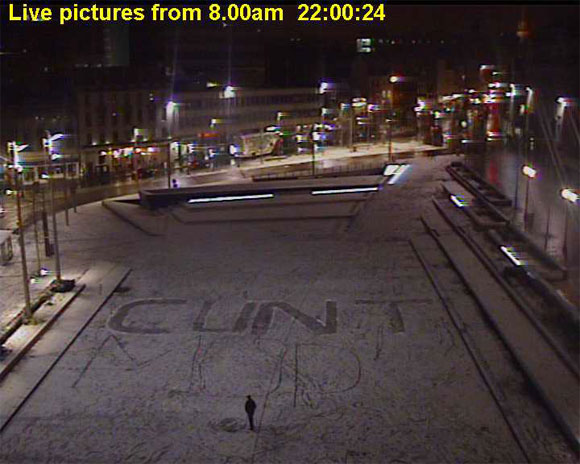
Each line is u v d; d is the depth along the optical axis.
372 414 25.58
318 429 24.61
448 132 120.56
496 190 58.97
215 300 38.66
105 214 64.19
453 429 24.42
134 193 77.81
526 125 77.44
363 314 35.88
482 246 45.91
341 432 24.41
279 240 52.59
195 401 26.81
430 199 65.19
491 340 31.48
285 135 113.31
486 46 133.62
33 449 23.69
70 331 33.84
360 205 63.72
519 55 99.94
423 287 40.03
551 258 40.12
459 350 30.98
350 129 115.50
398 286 40.38
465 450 23.08
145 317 36.12
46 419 25.62
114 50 111.56
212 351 31.58
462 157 91.56
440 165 84.50
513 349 29.64
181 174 93.12
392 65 132.62
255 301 38.34
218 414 25.78
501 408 25.39
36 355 30.97
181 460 22.88
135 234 56.06
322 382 28.27
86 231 57.03
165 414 25.84
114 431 24.72
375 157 104.94
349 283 41.16
